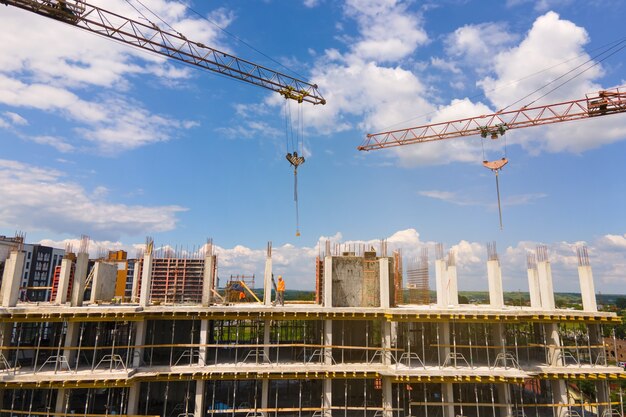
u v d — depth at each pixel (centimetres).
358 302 3288
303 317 3044
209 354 3384
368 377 3005
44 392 3148
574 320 3061
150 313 2902
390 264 3344
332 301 3234
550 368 3059
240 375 2933
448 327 3142
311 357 3172
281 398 3394
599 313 3084
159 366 2931
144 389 3219
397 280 3884
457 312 2958
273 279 3491
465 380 2866
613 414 3297
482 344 3484
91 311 2761
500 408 3067
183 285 5122
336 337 3369
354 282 3316
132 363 2922
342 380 3434
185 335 3397
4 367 2788
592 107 5369
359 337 3391
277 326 3494
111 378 2641
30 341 3378
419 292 3772
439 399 3350
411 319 2970
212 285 3703
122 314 2811
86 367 2867
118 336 3428
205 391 3164
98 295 3388
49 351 3300
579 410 3559
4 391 2953
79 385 2650
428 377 2869
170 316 2936
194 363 3128
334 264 3328
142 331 2933
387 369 2978
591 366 3122
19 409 3014
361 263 3344
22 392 3231
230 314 2980
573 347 3138
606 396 3125
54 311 2722
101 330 3281
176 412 3155
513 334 3612
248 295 4062
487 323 3350
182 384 3359
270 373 2948
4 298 2759
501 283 3316
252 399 3359
